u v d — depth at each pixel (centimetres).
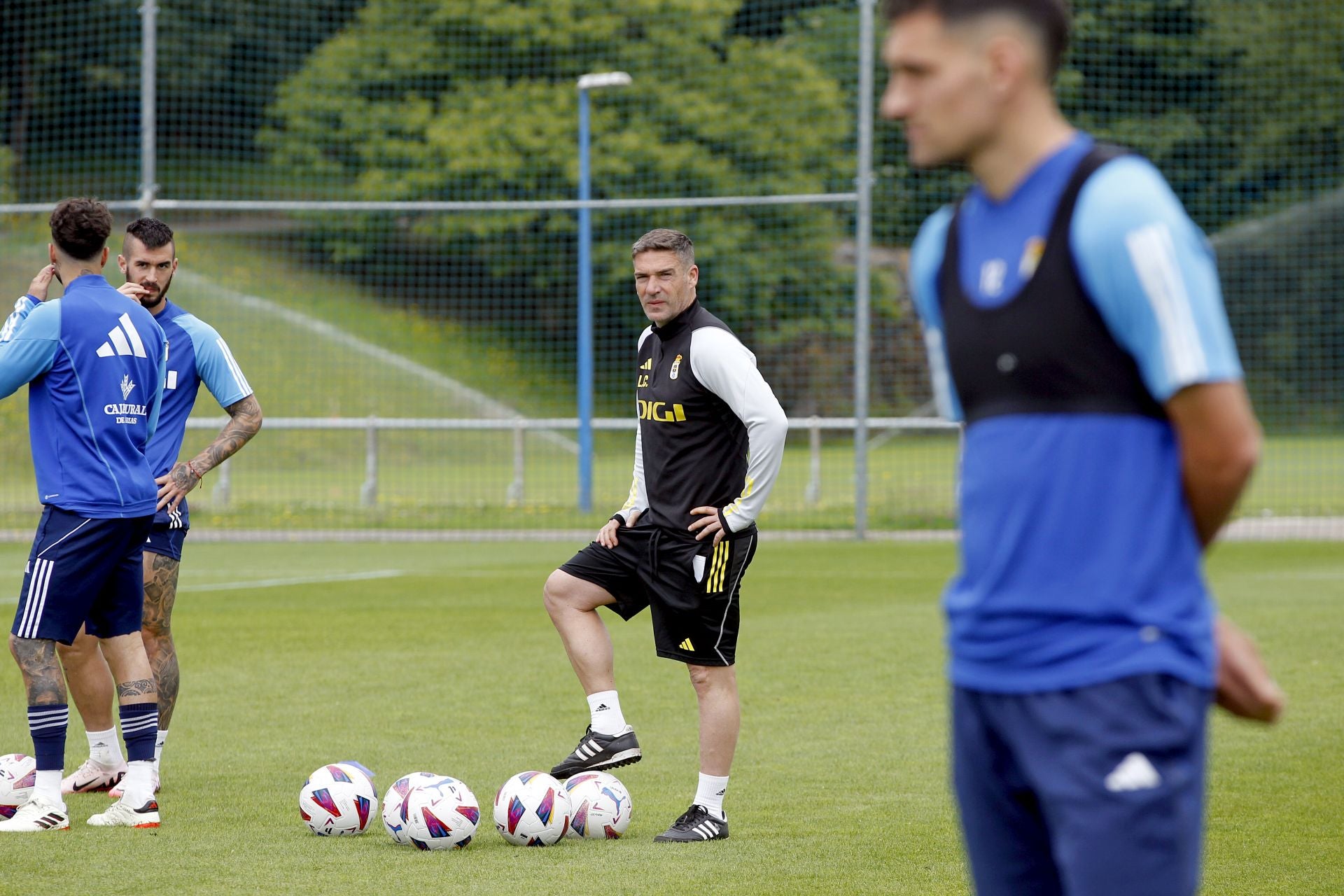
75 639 1625
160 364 1602
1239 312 9825
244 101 9869
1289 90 9644
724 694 1473
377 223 8806
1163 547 600
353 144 9056
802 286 8981
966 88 608
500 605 3291
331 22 9969
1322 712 2083
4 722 2038
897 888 1259
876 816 1530
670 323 1516
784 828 1483
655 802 1620
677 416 1490
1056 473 603
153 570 1694
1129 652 596
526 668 2488
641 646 2755
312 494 6147
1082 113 9581
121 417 1534
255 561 4178
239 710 2119
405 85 9262
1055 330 596
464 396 7944
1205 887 1258
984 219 631
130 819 1492
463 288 8888
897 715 2088
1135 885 590
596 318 9006
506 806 1428
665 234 1502
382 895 1241
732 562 1470
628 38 9438
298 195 9075
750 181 9056
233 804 1589
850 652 2641
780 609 3200
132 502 1527
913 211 9312
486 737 1939
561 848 1416
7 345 1483
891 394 9038
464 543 4669
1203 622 610
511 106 9044
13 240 7088
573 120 9031
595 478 6850
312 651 2655
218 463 1752
